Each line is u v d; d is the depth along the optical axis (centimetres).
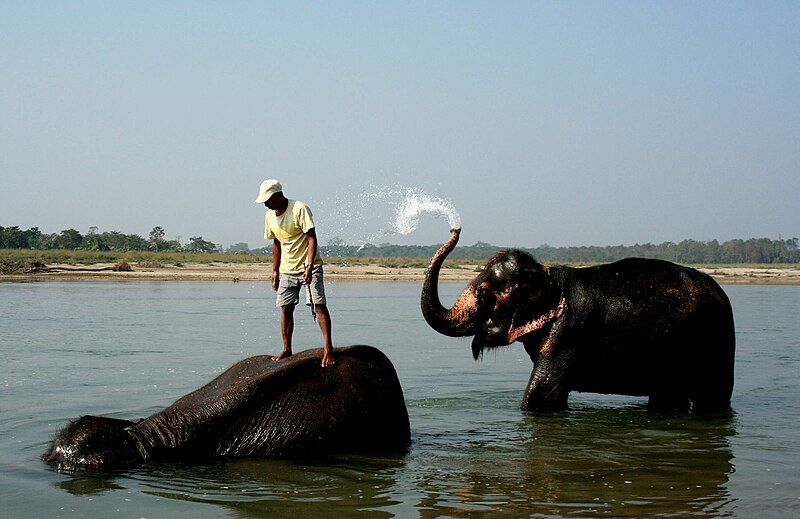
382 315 2562
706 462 897
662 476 840
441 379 1412
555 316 1174
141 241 11556
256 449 852
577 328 1166
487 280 1191
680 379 1179
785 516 716
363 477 812
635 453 934
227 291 3731
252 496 745
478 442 973
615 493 778
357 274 5872
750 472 858
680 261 13450
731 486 805
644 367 1169
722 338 1185
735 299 3841
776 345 1941
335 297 3541
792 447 970
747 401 1269
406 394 1269
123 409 1070
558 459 901
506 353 1769
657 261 1229
